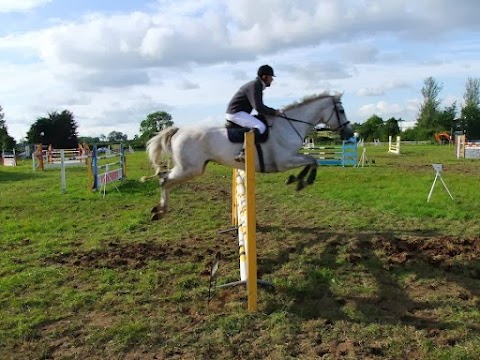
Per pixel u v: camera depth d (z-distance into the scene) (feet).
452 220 28.99
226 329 14.70
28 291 18.43
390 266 19.99
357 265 20.38
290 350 13.41
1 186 57.57
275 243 24.45
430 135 254.47
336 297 17.07
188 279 19.16
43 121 247.09
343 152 75.97
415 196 37.40
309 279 18.84
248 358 13.08
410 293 17.42
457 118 266.77
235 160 21.44
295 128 22.25
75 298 17.43
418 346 13.38
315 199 38.93
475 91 270.26
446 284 18.22
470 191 39.68
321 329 14.58
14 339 14.48
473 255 21.18
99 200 41.32
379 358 12.85
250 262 15.87
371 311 15.78
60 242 25.77
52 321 15.76
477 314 15.31
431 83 272.10
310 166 22.52
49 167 97.76
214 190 47.50
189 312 16.26
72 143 253.24
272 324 14.99
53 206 38.70
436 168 36.11
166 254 22.79
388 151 133.28
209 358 13.19
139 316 15.90
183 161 22.18
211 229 28.68
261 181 51.55
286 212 33.47
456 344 13.42
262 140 21.30
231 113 21.47
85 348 13.89
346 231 26.76
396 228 27.25
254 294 15.90
